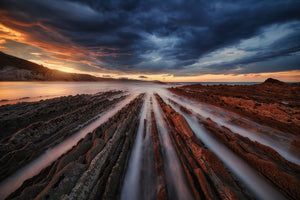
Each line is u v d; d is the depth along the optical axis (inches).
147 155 274.2
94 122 465.4
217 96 775.1
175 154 275.6
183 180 206.8
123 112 513.3
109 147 261.9
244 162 248.2
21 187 195.0
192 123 447.2
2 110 487.2
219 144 313.3
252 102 537.0
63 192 159.2
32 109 495.2
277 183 193.3
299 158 265.9
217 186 183.2
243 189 181.8
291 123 372.2
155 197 180.5
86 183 178.2
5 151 249.0
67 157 217.6
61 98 761.0
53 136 333.4
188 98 944.3
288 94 606.2
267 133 359.6
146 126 423.8
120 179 210.7
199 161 232.4
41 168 237.6
